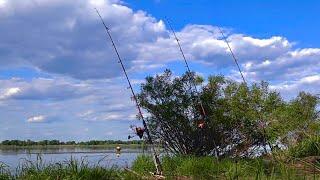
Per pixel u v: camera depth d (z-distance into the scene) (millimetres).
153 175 11273
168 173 11727
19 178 9086
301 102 16266
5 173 9109
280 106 15461
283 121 14820
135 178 10828
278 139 14414
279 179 8812
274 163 10336
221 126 15961
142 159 12727
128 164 12477
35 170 9406
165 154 13875
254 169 10594
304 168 9680
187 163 12242
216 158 13453
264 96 15672
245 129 15547
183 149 16203
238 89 15992
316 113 15820
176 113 16156
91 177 9695
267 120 14961
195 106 16281
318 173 9578
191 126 16047
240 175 10562
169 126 16219
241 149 15328
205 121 15297
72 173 9438
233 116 15750
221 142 15828
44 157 11398
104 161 10641
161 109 16125
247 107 15672
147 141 14367
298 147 13062
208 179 11008
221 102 16344
